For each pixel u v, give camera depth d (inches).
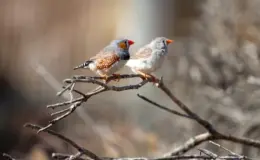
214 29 565.3
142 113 725.9
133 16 989.8
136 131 609.9
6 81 852.6
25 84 852.6
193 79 540.1
